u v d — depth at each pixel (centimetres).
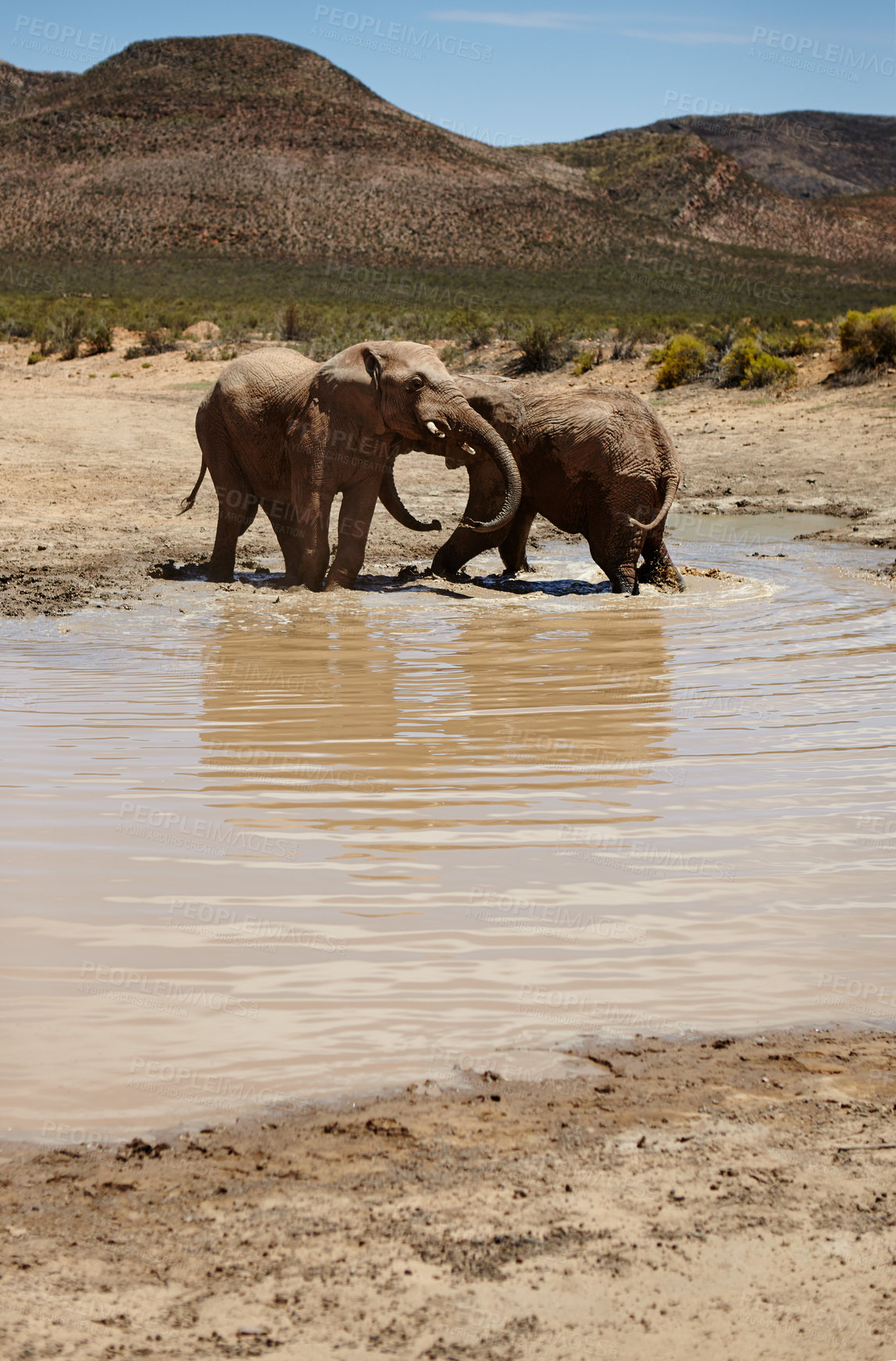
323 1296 343
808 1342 329
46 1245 363
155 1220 375
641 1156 411
